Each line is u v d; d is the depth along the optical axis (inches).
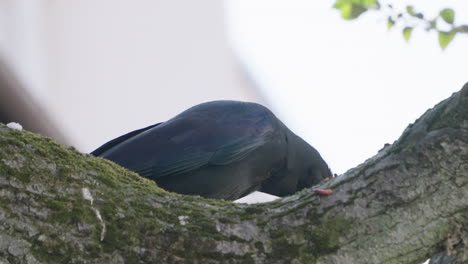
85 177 261.7
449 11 383.2
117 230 254.1
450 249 264.2
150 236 258.4
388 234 264.2
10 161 249.0
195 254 259.4
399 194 267.0
